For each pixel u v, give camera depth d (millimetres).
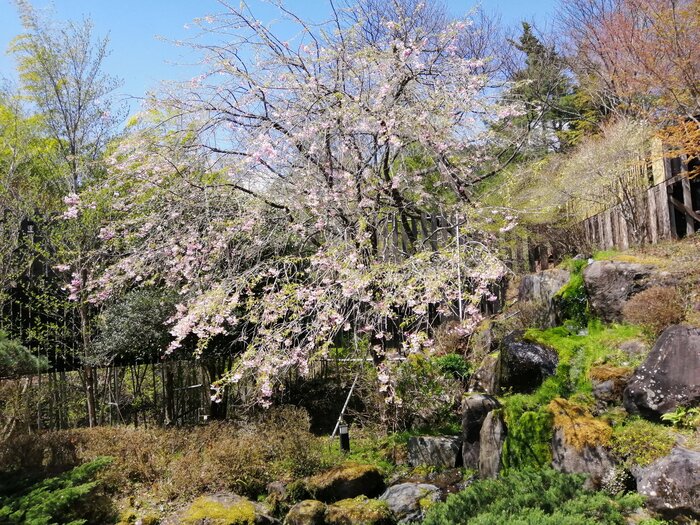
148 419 9383
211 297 6344
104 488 6102
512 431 5426
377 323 6859
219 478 6086
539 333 6922
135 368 9883
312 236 7508
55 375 9250
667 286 6414
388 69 6707
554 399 5406
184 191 7332
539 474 4309
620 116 12094
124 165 7133
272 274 6797
